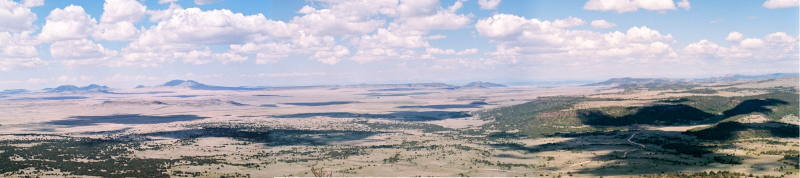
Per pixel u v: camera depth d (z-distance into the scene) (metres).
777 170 179.88
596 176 190.12
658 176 178.50
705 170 188.00
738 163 198.88
